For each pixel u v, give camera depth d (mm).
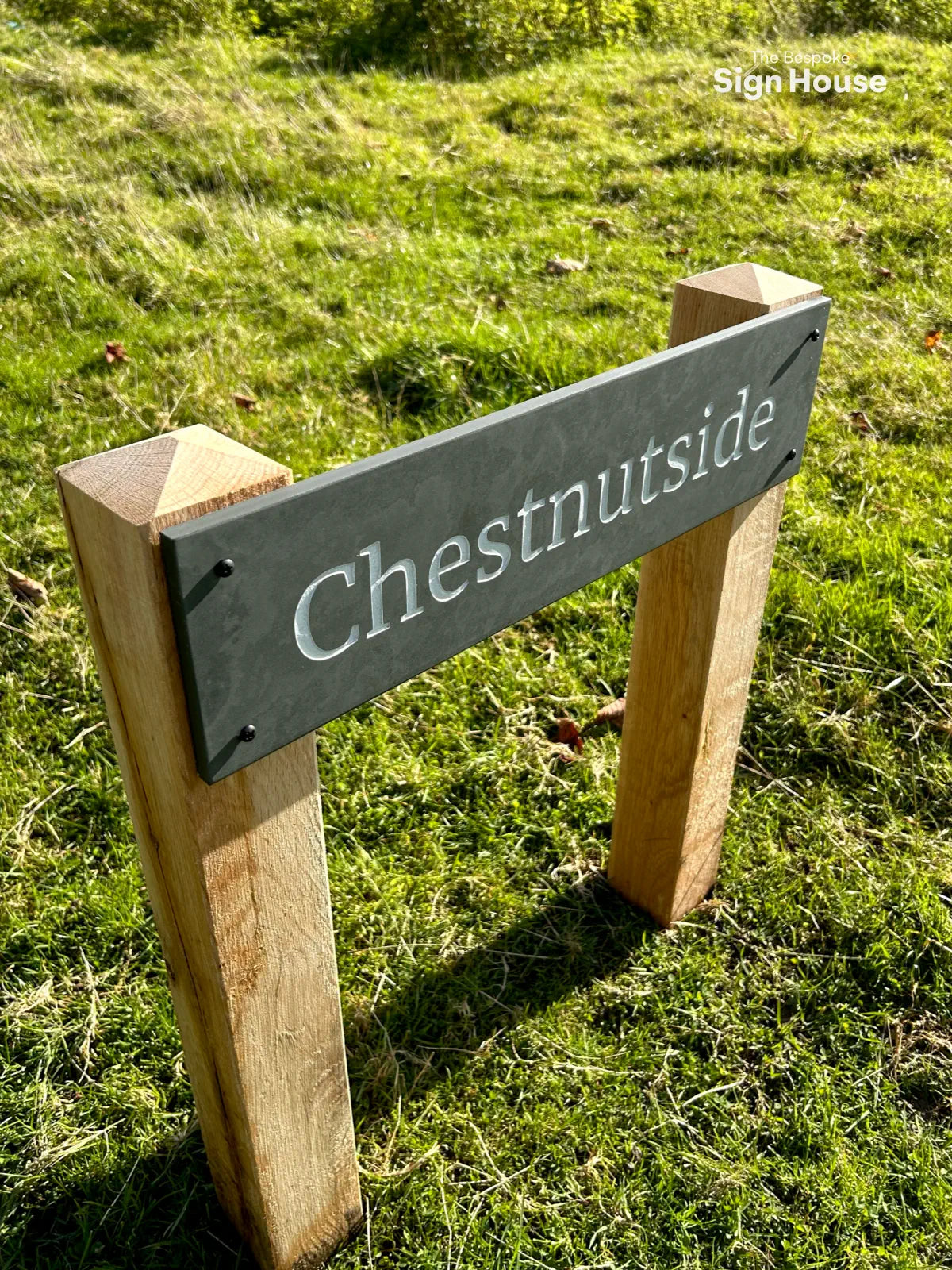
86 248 5324
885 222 5664
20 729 2859
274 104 7426
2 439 3943
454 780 2738
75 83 7414
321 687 1290
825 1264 1838
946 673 2979
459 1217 1895
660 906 2385
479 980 2279
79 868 2521
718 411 1716
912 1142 2000
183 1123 2012
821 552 3438
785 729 2867
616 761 2809
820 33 9156
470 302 4883
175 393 4188
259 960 1443
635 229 5742
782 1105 2070
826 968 2305
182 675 1162
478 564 1418
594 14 9070
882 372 4359
